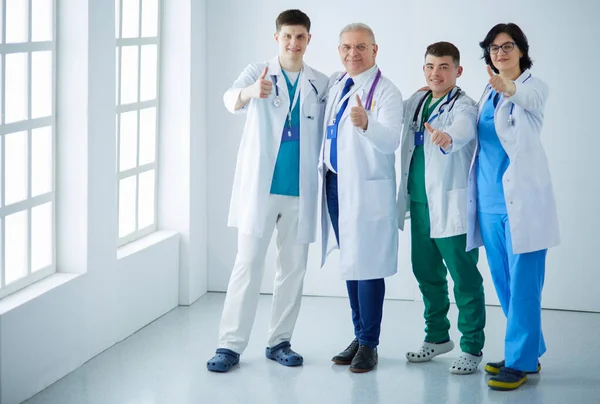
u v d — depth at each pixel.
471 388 4.06
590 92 5.32
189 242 5.47
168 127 5.44
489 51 4.04
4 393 3.65
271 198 4.24
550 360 4.50
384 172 4.16
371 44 4.15
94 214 4.31
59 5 4.13
